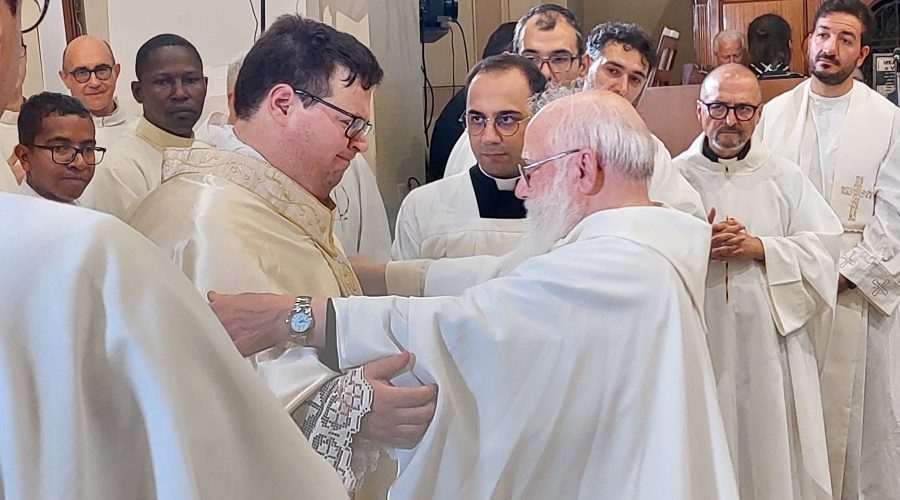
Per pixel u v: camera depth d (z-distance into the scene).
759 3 6.04
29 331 0.68
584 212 1.77
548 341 1.58
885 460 3.41
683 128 3.58
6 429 0.65
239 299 1.51
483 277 2.07
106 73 2.36
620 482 1.58
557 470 1.60
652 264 1.62
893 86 4.77
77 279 0.69
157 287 0.72
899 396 3.39
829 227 3.09
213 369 0.73
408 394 1.53
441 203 2.48
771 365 2.94
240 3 2.71
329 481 0.79
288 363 1.54
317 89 1.59
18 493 0.64
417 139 4.15
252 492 0.75
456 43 5.30
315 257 1.66
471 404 1.58
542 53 2.81
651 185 2.78
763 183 3.13
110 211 2.24
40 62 2.32
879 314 3.38
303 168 1.65
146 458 0.70
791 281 2.94
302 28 1.62
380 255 3.06
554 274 1.62
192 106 2.36
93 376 0.69
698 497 1.56
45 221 0.72
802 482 3.01
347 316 1.56
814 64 3.50
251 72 1.62
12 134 2.05
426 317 1.57
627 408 1.58
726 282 2.95
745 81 3.08
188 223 1.55
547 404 1.57
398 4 3.82
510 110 2.32
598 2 7.66
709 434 1.60
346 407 1.51
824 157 3.49
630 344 1.58
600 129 1.75
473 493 1.58
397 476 1.62
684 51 7.54
